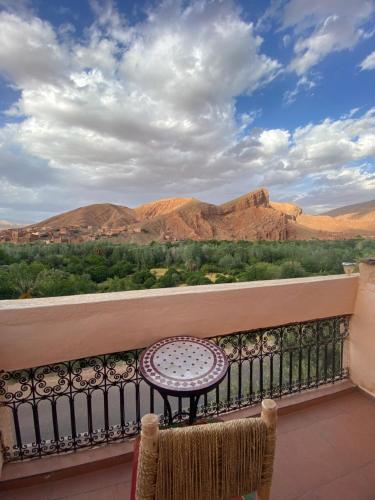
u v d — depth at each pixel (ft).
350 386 8.81
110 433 6.58
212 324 7.17
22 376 5.89
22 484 5.60
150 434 2.46
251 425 2.73
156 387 4.77
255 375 15.38
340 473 5.92
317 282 8.36
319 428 7.25
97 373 6.38
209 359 5.62
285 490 5.53
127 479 5.76
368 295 8.48
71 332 6.05
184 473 2.59
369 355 8.45
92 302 6.15
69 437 6.30
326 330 8.83
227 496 2.76
